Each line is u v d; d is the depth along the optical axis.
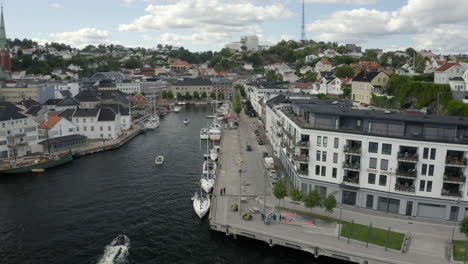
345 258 56.38
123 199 87.06
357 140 70.69
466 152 63.47
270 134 136.62
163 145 145.25
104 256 62.72
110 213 79.44
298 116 94.31
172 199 86.75
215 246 64.94
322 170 75.81
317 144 75.50
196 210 76.69
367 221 66.38
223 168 103.38
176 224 73.81
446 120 67.62
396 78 145.25
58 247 65.81
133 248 65.12
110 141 145.88
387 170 68.75
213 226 66.88
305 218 68.19
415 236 60.81
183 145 144.75
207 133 152.88
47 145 124.81
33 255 63.34
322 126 76.56
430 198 66.44
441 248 57.12
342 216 68.56
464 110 111.25
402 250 56.09
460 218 65.50
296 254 60.84
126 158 125.31
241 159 111.38
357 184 71.75
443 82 149.38
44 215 78.75
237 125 182.00
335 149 73.38
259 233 62.88
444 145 64.00
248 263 60.06
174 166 114.44
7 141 117.88
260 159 113.62
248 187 86.62
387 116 70.81
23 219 76.88
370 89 154.50
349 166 71.38
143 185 96.75
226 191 83.88
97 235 70.00
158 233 70.31
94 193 91.31
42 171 110.44
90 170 111.19
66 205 83.94
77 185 97.38
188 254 63.03
